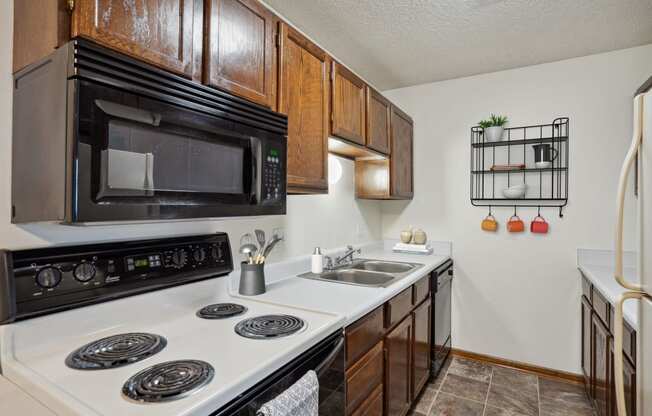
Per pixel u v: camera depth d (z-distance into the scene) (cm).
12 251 89
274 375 88
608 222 241
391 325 170
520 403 219
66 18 77
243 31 122
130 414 64
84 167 74
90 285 101
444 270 265
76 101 73
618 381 96
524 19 201
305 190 156
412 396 198
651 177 88
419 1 184
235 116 114
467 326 287
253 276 153
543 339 260
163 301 122
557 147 256
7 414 83
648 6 187
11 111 93
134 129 85
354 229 279
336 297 151
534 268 264
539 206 262
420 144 309
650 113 90
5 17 93
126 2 86
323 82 170
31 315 90
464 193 289
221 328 112
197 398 69
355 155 251
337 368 115
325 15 198
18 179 89
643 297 94
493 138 267
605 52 244
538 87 264
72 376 79
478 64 264
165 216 92
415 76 289
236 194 115
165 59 95
